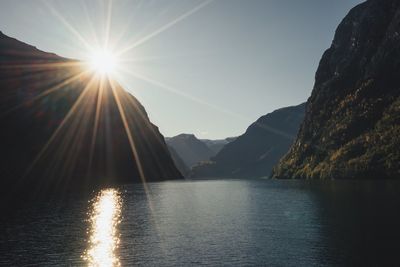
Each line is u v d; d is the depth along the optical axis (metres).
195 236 64.38
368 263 45.94
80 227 74.88
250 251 53.25
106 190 186.88
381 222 69.75
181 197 145.38
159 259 50.41
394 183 172.00
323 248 53.47
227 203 118.88
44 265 48.75
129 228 73.31
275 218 82.44
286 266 46.06
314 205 101.94
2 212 97.69
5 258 51.91
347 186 168.62
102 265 48.41
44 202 123.94
